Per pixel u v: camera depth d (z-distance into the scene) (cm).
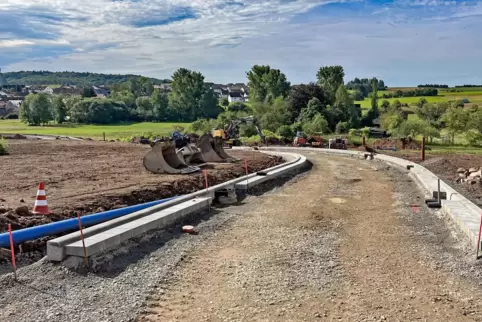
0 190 1303
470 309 664
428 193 1614
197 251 933
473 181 1834
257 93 9356
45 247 876
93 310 645
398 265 850
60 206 1082
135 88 16712
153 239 988
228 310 660
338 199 1504
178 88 10919
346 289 738
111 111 10038
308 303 684
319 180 1977
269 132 5456
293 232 1080
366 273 809
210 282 765
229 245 976
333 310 661
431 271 818
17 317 614
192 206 1220
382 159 2908
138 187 1397
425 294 718
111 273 783
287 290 733
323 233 1072
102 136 5222
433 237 1038
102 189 1348
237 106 9269
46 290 701
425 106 6481
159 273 798
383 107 8331
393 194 1611
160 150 1845
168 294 714
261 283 761
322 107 6806
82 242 799
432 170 2275
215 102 11131
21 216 970
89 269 781
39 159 2222
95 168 1898
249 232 1081
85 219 1003
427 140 4688
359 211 1315
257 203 1436
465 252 920
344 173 2236
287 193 1628
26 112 9338
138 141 4478
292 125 6116
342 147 4091
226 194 1439
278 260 877
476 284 759
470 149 3928
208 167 2073
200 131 5762
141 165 2031
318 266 845
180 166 1909
